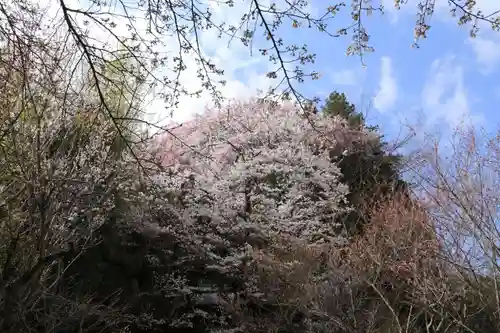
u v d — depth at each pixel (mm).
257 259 9461
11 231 5168
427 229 9141
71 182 5609
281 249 9867
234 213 10102
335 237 10328
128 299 8805
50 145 6016
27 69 4707
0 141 5234
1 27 4258
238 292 9438
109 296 7965
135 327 8836
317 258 9914
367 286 8867
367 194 12391
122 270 9078
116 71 4309
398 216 10102
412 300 8172
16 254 5312
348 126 13742
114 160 7211
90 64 4047
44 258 5203
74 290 8172
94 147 6773
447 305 8023
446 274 8391
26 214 5461
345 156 13297
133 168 7820
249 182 10516
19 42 4324
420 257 8922
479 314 7902
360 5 3561
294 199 10492
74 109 6066
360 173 12961
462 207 8094
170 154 9961
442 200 8828
